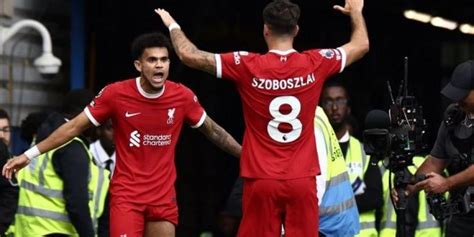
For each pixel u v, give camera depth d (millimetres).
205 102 32844
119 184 17172
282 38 15867
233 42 32250
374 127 16969
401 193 16906
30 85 24516
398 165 16844
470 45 38156
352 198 18062
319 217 17688
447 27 35750
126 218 17016
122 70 28406
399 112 16781
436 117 37656
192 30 31141
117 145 17266
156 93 17031
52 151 19328
